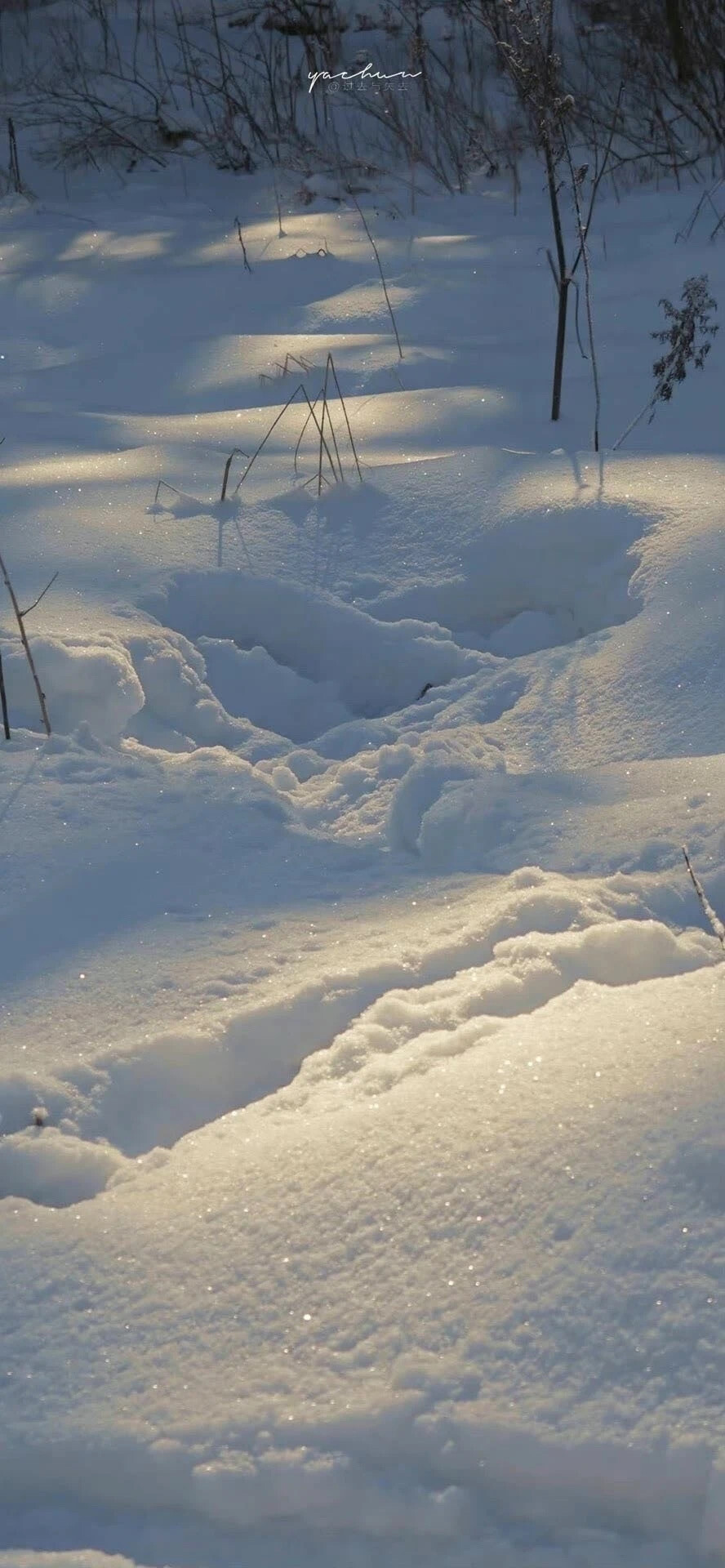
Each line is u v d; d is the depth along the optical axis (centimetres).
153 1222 178
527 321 616
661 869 254
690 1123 175
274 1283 166
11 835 273
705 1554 142
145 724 342
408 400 515
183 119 956
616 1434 145
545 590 388
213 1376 156
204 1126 204
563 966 227
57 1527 151
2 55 1120
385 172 853
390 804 296
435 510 412
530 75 501
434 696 352
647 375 533
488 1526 146
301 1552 147
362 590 391
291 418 509
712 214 718
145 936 244
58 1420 154
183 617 381
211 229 773
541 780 288
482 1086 191
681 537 366
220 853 271
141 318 659
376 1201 174
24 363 626
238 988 229
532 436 480
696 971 219
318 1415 150
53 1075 212
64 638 341
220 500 425
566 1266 161
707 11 828
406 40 992
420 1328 158
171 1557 147
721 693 315
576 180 488
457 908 249
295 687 366
